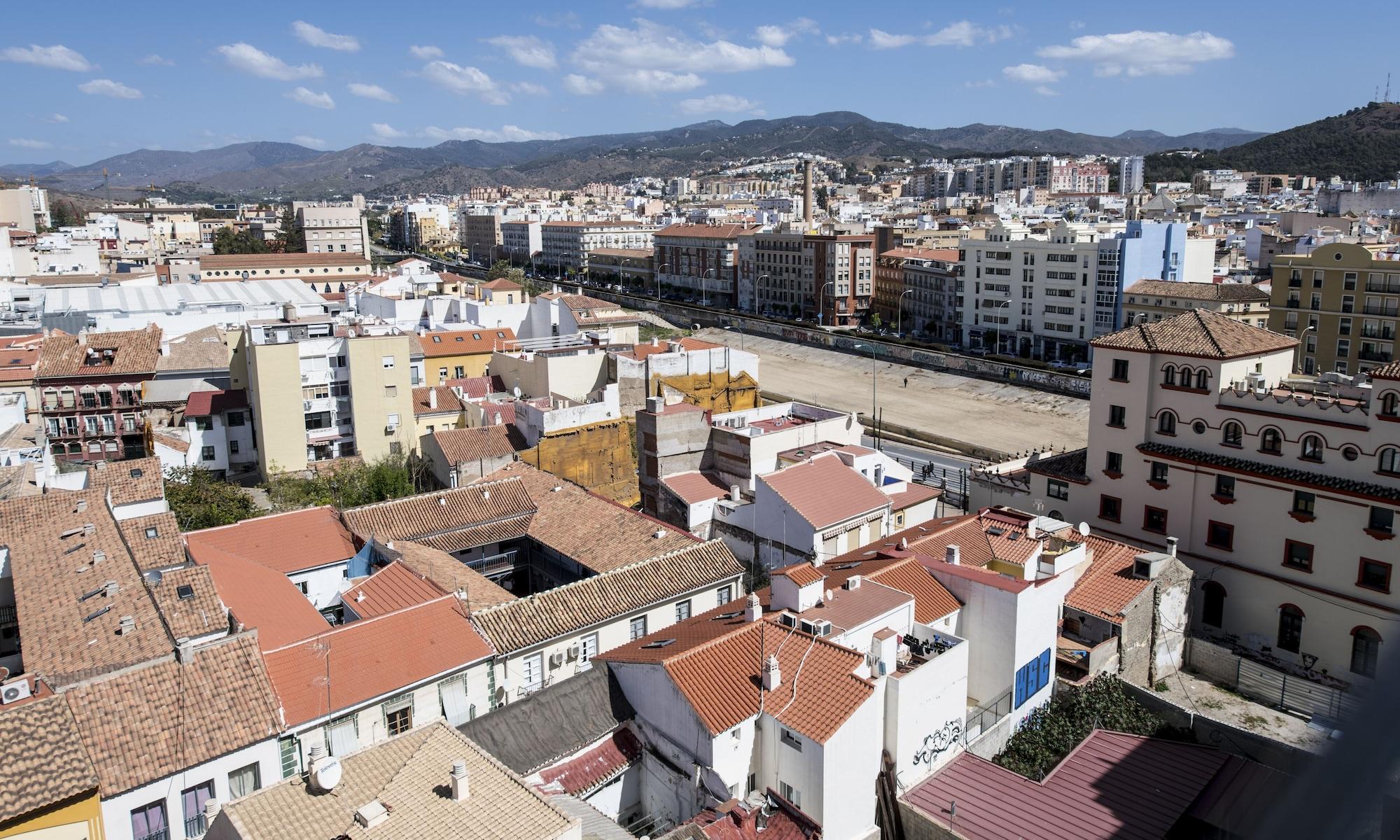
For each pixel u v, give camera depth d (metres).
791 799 39.50
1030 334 190.88
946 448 132.12
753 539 70.88
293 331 104.12
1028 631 47.06
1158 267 176.75
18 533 56.72
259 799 31.95
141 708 39.06
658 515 80.00
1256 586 64.06
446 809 31.45
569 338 128.38
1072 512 74.38
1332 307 138.75
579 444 89.31
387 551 61.31
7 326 124.00
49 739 35.94
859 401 161.12
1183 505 67.25
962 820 39.25
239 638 43.25
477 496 70.12
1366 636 58.88
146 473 67.88
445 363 125.94
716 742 39.03
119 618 45.94
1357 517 58.75
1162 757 43.69
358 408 99.62
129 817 36.59
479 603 52.41
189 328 133.38
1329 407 59.91
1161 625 56.69
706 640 44.22
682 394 99.56
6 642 54.81
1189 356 66.25
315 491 88.69
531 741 42.00
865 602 46.56
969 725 45.78
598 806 42.19
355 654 45.66
